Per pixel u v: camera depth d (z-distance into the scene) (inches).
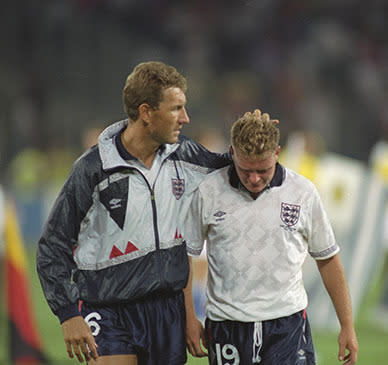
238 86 2287.2
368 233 1051.3
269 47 2469.2
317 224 494.6
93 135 1266.0
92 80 2325.3
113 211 482.6
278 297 486.3
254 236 486.6
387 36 2532.0
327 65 2445.9
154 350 496.7
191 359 858.1
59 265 474.3
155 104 470.6
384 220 1050.7
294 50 2463.1
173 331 500.1
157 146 484.7
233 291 487.8
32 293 1339.8
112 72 2351.1
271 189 487.5
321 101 2332.7
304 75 2406.5
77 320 470.9
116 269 486.6
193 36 2471.7
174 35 2466.8
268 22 2493.8
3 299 1082.7
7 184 1900.8
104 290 487.8
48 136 2223.2
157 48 2445.9
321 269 508.4
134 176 483.8
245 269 486.3
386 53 2524.6
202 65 2412.6
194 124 2110.0
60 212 475.2
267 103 2353.6
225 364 494.3
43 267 473.7
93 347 469.1
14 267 820.0
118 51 2383.1
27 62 2330.2
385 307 1128.2
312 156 1074.1
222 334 492.1
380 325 1098.7
